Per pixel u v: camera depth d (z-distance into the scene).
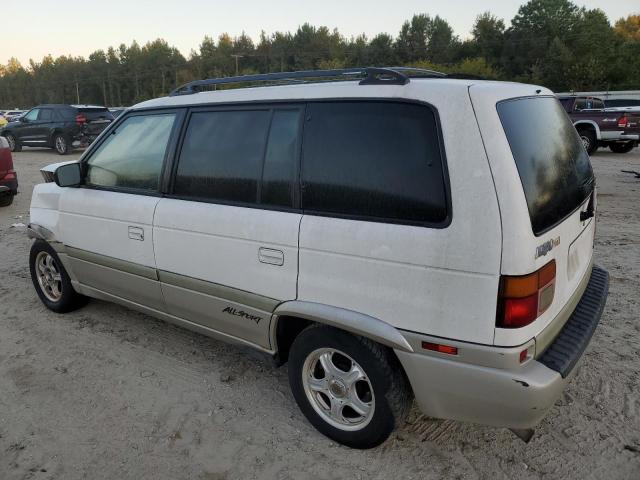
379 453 2.80
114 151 3.77
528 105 2.62
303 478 2.64
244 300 3.00
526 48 82.88
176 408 3.23
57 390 3.45
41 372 3.68
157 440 2.95
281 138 2.82
